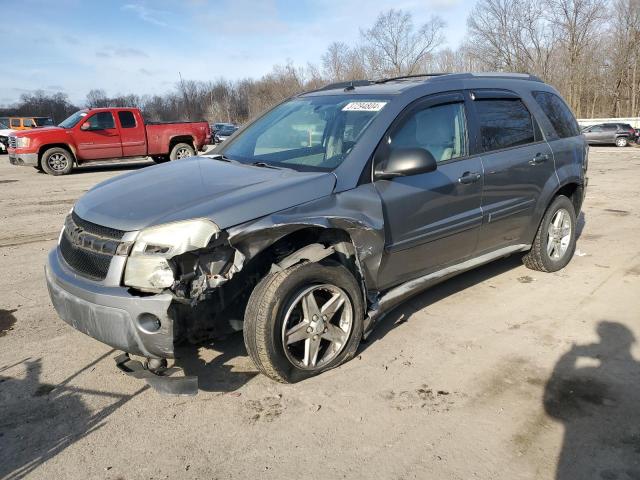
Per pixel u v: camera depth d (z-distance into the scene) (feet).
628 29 163.22
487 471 8.22
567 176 16.37
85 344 12.29
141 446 8.82
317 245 10.44
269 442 8.91
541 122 15.93
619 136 92.27
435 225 12.50
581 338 12.51
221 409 9.80
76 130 48.44
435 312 14.01
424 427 9.28
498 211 14.16
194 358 11.54
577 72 157.38
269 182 10.61
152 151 52.85
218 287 9.87
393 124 11.96
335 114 12.82
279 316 9.85
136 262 9.16
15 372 11.06
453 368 11.19
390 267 11.88
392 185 11.57
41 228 24.36
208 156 13.97
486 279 16.52
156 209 9.71
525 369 11.15
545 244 16.48
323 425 9.34
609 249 19.95
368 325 11.46
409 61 144.05
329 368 11.01
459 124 13.44
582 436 9.02
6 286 16.16
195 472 8.23
